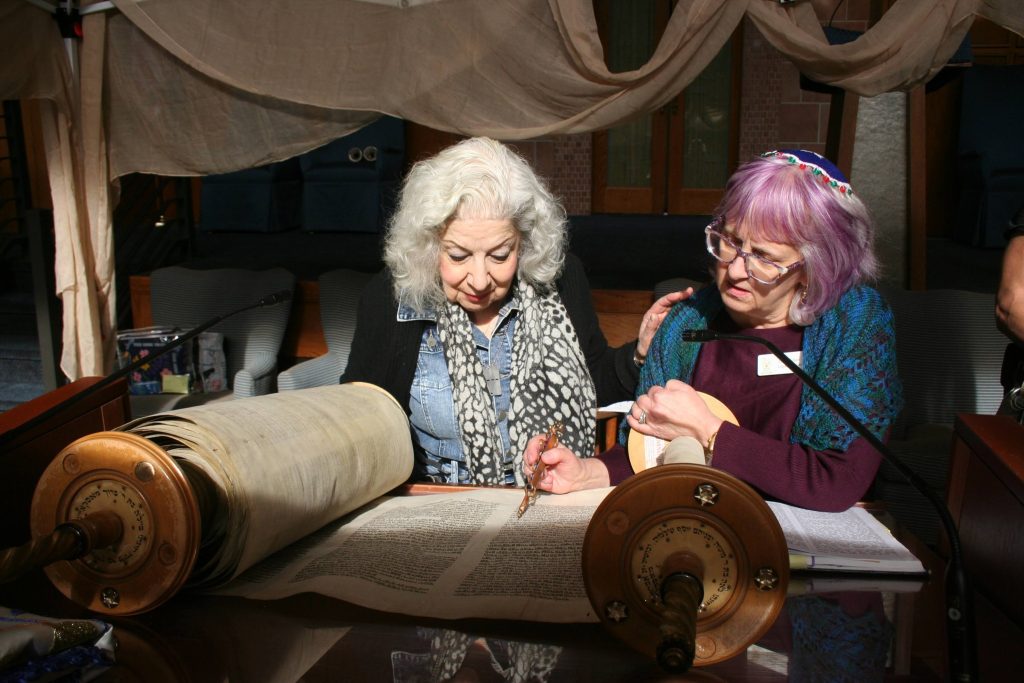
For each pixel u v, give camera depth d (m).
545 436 1.39
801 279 1.34
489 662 0.81
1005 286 1.76
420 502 1.26
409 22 2.81
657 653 0.67
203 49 2.92
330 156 7.30
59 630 0.78
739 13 2.63
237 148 3.08
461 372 1.69
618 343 3.70
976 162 6.64
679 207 8.30
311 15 2.85
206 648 0.84
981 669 0.81
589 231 7.11
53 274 3.61
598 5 8.01
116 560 0.89
